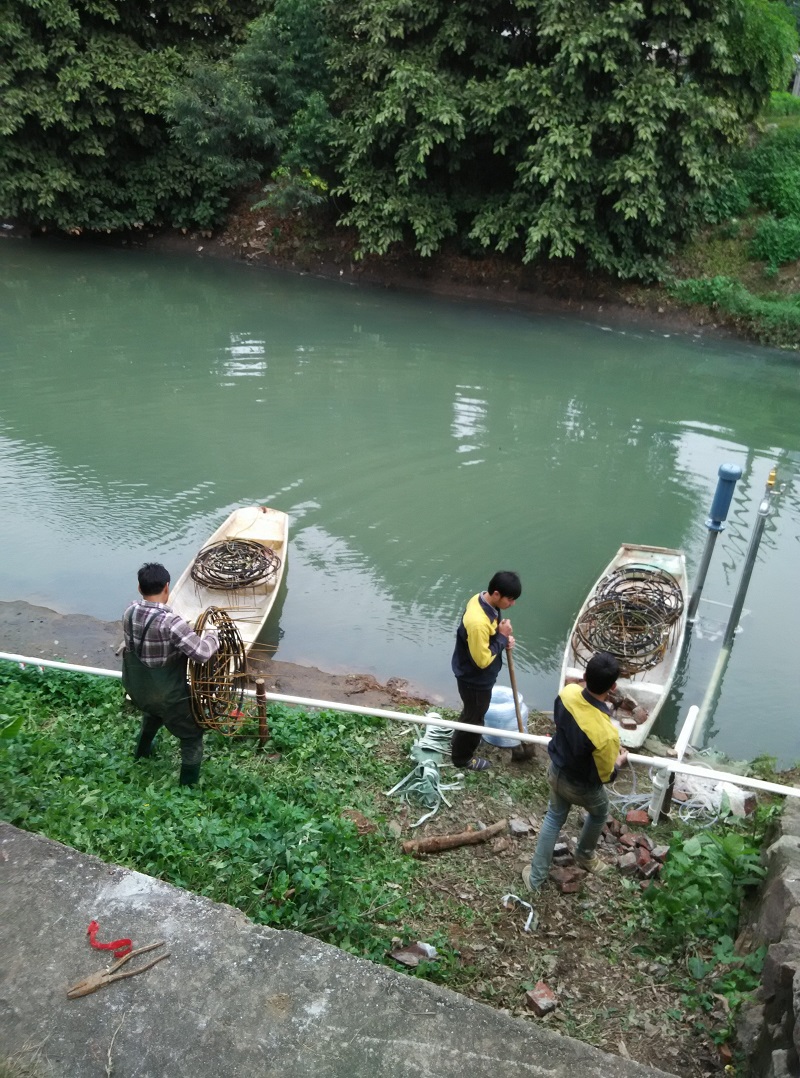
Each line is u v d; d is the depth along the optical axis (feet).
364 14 66.39
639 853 17.65
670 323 66.33
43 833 14.57
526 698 28.02
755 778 23.49
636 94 59.06
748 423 50.37
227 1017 9.81
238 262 79.87
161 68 75.56
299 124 70.59
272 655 29.45
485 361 58.03
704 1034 13.07
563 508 40.29
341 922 14.06
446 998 10.23
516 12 62.85
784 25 63.52
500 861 17.52
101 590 32.45
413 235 73.72
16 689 23.50
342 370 55.11
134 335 59.62
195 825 15.97
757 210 70.64
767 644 31.68
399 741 22.50
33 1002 9.79
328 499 40.04
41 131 76.02
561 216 63.00
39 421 46.34
